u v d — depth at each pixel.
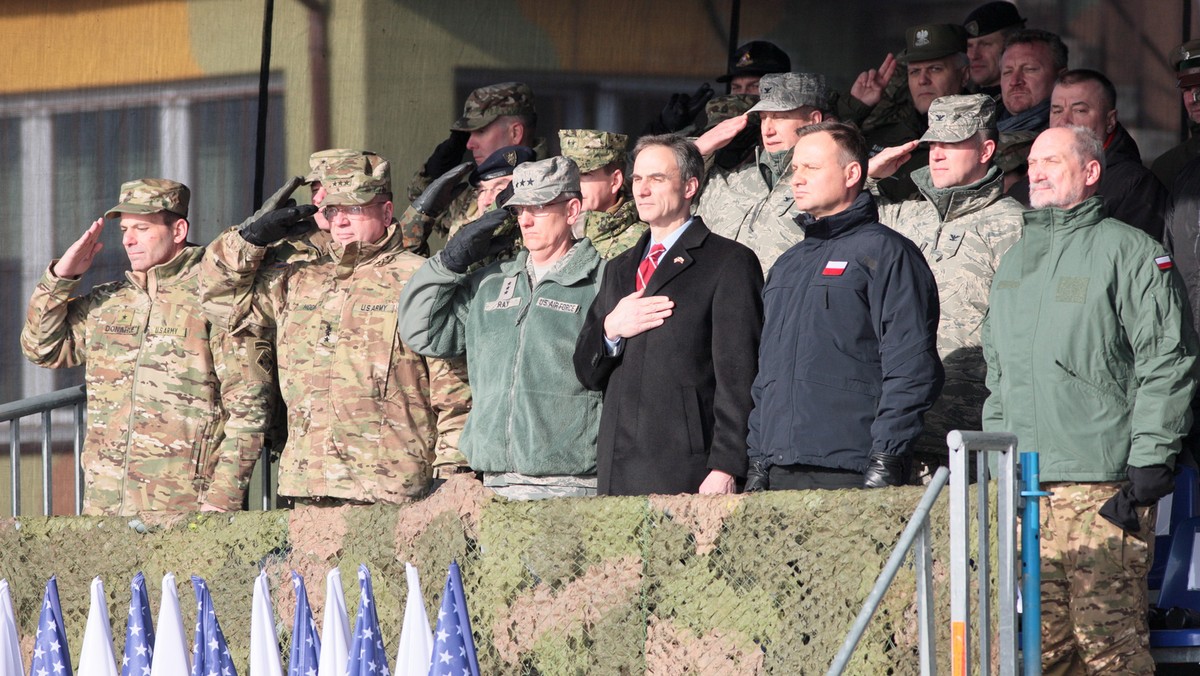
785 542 15.43
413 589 16.88
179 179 29.70
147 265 24.55
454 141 27.11
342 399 21.84
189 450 23.72
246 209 29.55
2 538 20.86
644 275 19.41
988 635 14.16
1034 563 14.64
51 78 29.92
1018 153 23.33
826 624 15.13
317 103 29.69
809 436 17.25
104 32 29.83
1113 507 16.84
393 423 21.73
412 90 29.98
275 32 29.67
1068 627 17.55
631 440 18.62
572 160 20.83
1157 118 32.66
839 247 17.81
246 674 19.03
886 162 21.36
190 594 19.47
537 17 30.92
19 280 29.75
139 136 29.75
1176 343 16.95
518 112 26.19
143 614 18.48
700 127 27.89
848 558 15.05
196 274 24.36
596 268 20.50
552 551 16.97
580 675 16.70
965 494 13.89
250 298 23.28
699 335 18.67
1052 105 23.59
